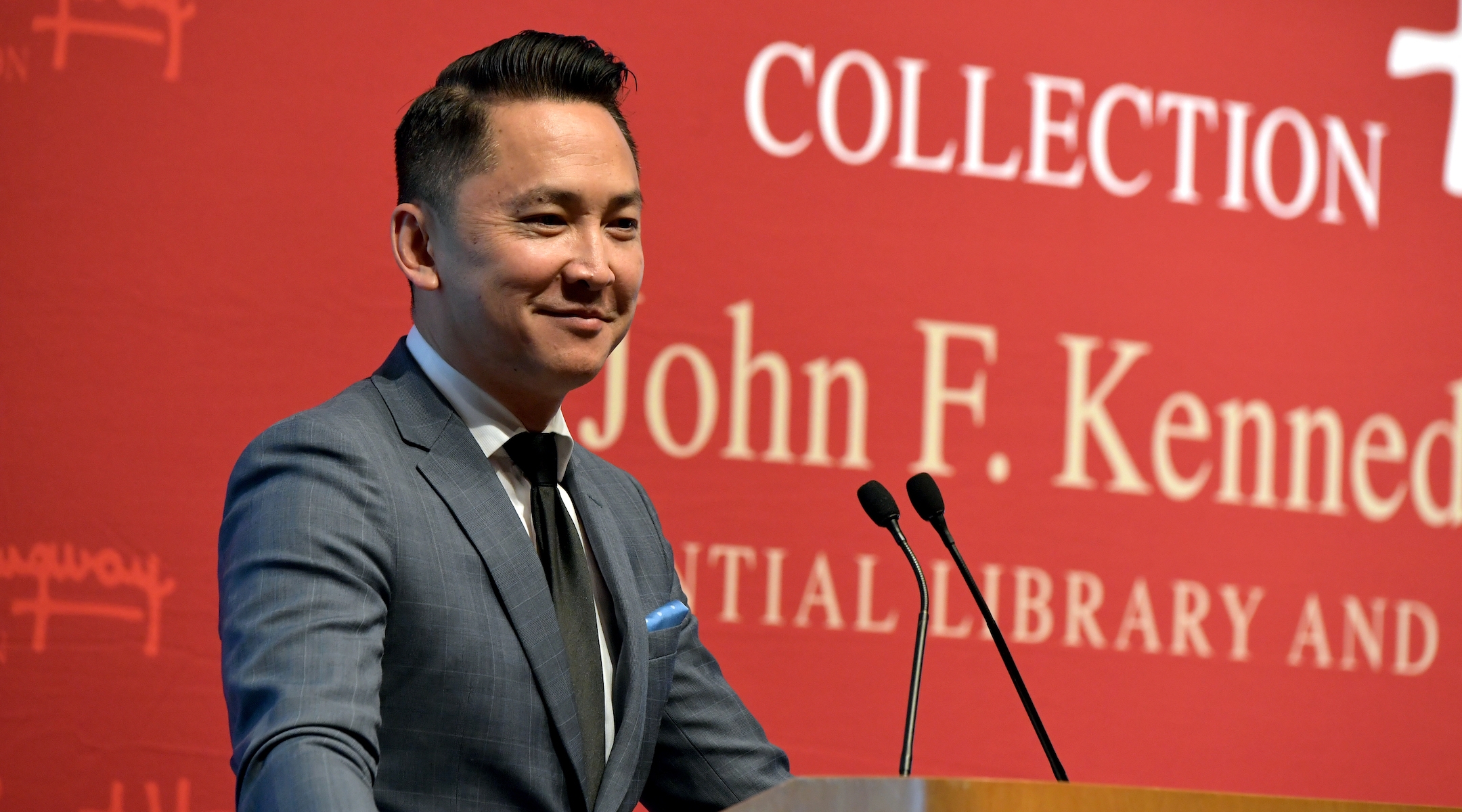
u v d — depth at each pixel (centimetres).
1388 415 1044
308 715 382
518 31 925
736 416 932
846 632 931
